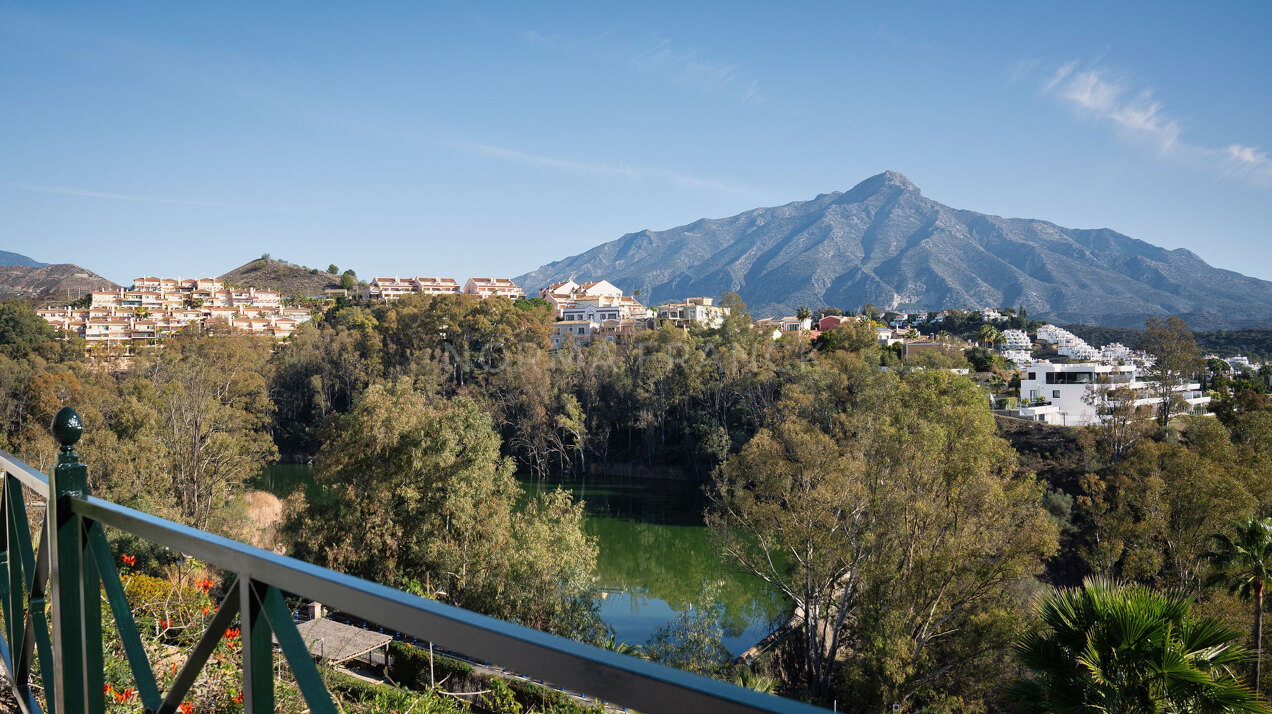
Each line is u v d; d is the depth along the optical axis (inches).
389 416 994.7
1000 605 886.4
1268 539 827.4
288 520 993.5
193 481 1354.6
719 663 885.2
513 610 893.8
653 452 2568.9
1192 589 1027.9
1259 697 371.9
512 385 2753.4
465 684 511.5
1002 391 2827.3
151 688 63.6
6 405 2106.3
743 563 1144.2
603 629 936.9
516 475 2667.3
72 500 76.0
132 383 2138.3
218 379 2284.7
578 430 2625.5
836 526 998.4
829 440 1120.8
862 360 2154.3
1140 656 400.2
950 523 913.5
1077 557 1369.3
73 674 77.9
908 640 849.5
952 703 809.5
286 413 2987.2
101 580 74.2
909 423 991.6
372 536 922.7
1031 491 910.4
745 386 2352.4
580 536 974.4
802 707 25.2
